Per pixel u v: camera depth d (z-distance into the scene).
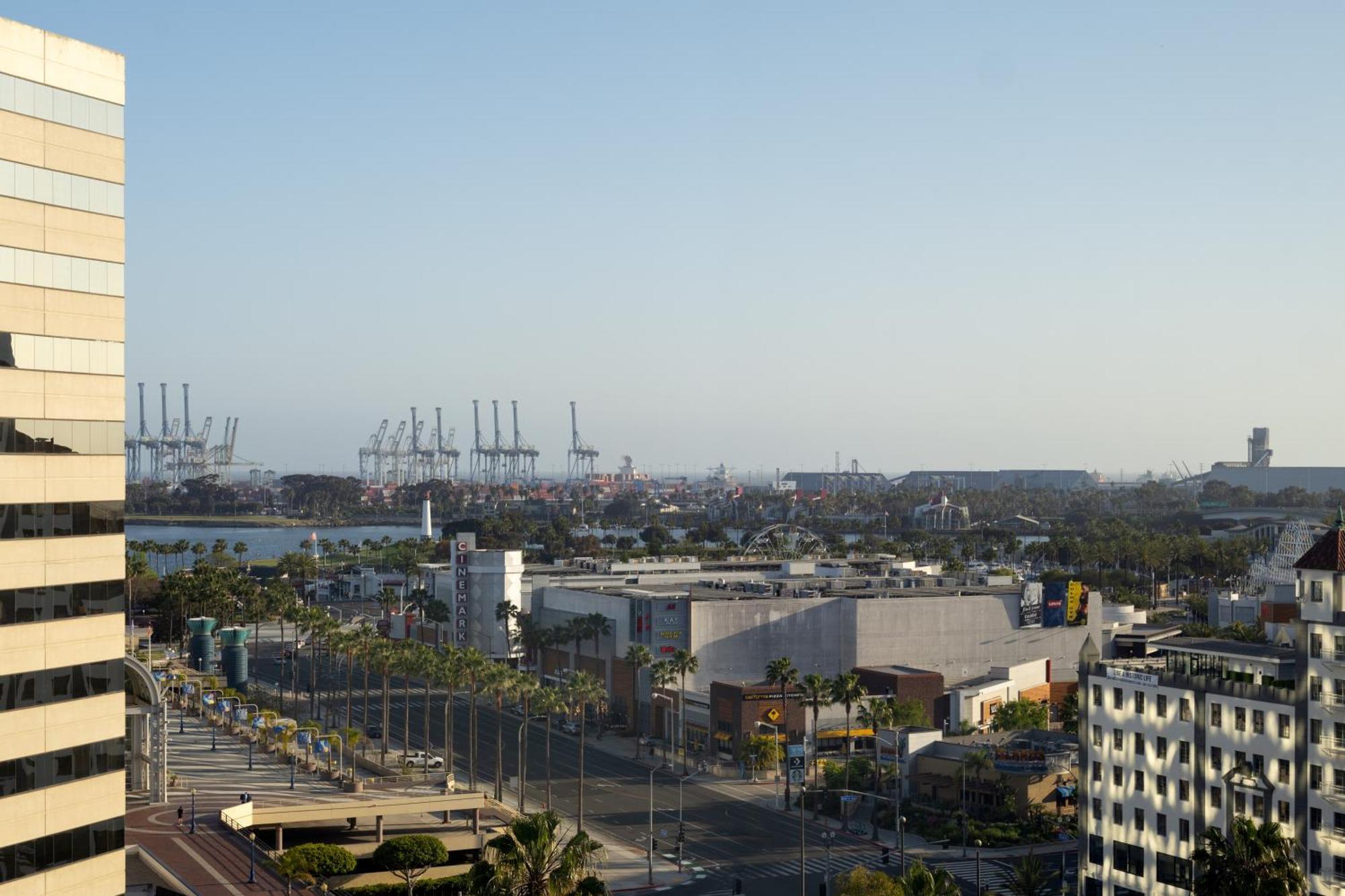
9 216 67.56
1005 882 150.25
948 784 189.38
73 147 70.81
